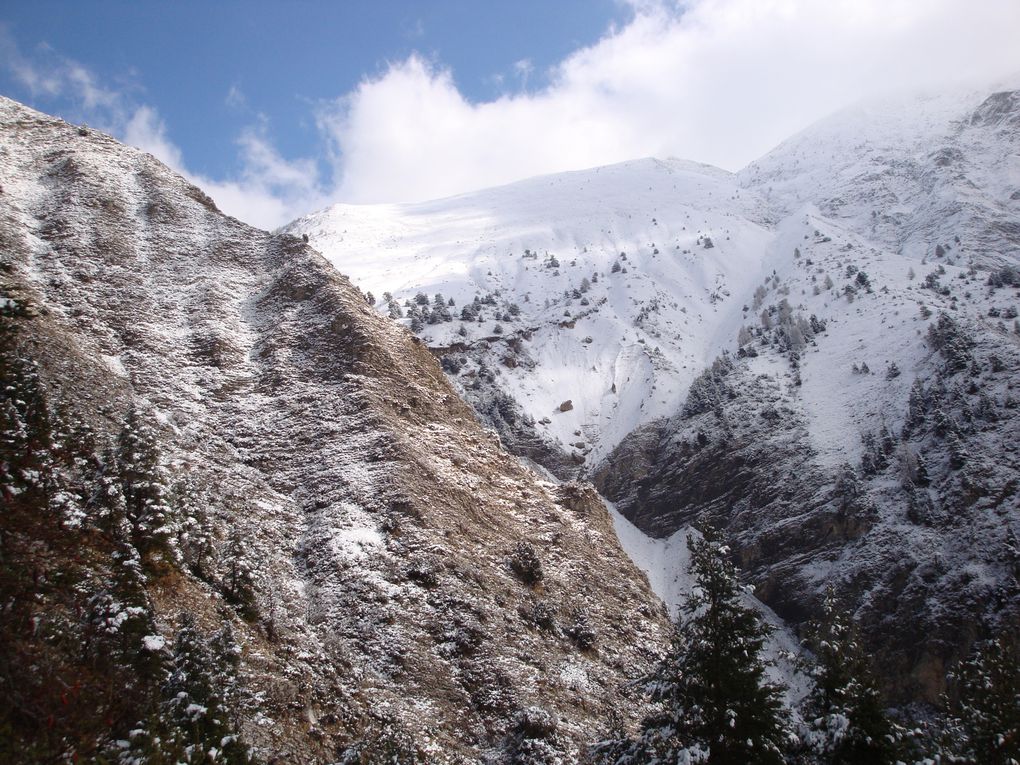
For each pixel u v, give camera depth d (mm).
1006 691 23812
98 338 55031
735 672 22000
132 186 82375
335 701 31703
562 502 65312
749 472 111062
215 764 19016
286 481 49688
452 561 45375
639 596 56500
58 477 29906
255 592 34812
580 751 34719
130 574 26422
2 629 20844
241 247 79125
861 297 148625
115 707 20312
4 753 16766
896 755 21594
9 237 61438
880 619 79500
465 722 35531
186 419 50594
